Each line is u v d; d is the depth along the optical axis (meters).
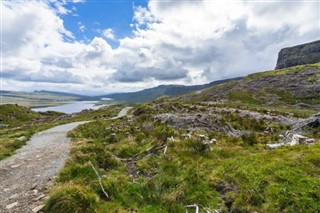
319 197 9.31
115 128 31.59
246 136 21.84
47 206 9.38
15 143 22.91
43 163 16.20
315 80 127.06
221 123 30.94
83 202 9.43
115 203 10.09
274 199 9.74
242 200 10.13
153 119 36.66
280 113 52.75
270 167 11.92
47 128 39.94
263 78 150.38
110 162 15.71
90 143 20.77
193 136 22.05
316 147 14.27
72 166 13.16
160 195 11.10
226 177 12.23
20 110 110.19
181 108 52.16
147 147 19.72
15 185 12.31
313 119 25.25
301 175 10.87
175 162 15.08
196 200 10.64
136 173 14.63
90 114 86.25
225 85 166.50
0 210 9.59
